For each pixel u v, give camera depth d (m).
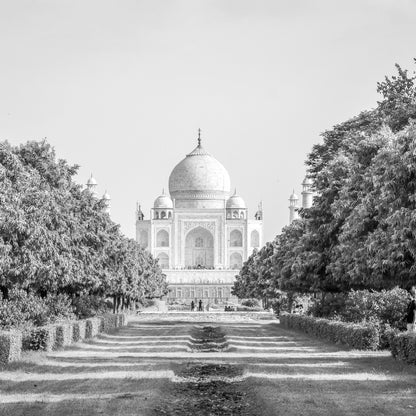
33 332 48.75
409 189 41.66
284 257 91.88
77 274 60.88
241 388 34.09
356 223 48.75
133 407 27.39
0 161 47.81
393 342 43.16
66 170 60.88
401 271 42.97
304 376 36.38
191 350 56.88
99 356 48.31
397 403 28.25
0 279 47.03
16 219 44.16
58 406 27.48
